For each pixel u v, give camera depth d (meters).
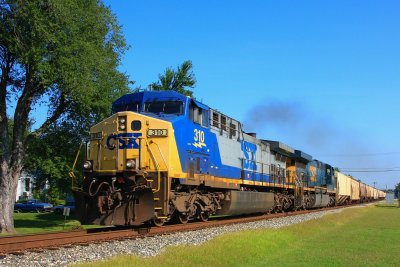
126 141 15.51
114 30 23.69
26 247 11.32
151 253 10.91
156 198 14.98
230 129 22.48
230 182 21.50
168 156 15.30
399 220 27.94
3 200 20.80
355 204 67.31
